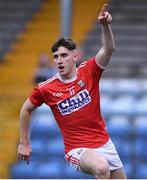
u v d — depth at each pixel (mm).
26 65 45406
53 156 37125
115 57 45500
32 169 36344
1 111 39656
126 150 36438
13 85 43438
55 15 49781
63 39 19328
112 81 42094
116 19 48875
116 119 38375
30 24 49094
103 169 18281
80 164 18797
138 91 41188
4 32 48594
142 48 46312
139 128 37500
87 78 19328
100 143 19188
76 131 19250
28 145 19781
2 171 36344
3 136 38031
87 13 49812
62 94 19297
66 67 19188
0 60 45938
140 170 35375
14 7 50594
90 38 47312
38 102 19656
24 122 19766
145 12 49406
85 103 19172
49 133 38281
